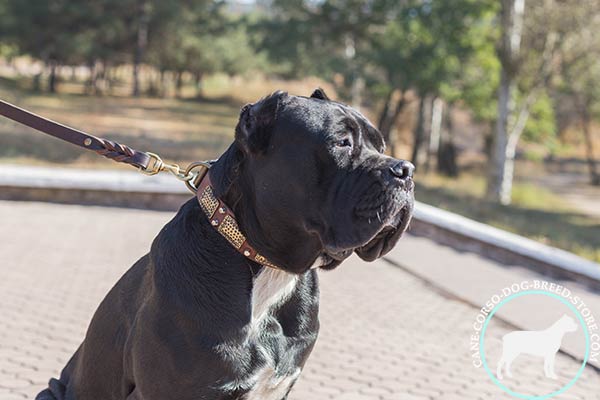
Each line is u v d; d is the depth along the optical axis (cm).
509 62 2209
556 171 4681
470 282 817
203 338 284
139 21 4403
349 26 2697
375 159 281
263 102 289
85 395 340
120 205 1159
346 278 814
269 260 293
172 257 297
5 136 1891
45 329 599
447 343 622
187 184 321
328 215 280
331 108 290
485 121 3042
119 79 6519
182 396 287
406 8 2416
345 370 550
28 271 765
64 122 2575
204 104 4922
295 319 307
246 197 294
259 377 293
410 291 779
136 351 296
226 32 5094
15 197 1140
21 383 491
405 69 2436
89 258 835
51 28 4041
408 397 508
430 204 1602
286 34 2798
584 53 2227
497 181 2295
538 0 2208
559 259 895
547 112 2803
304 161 283
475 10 2358
